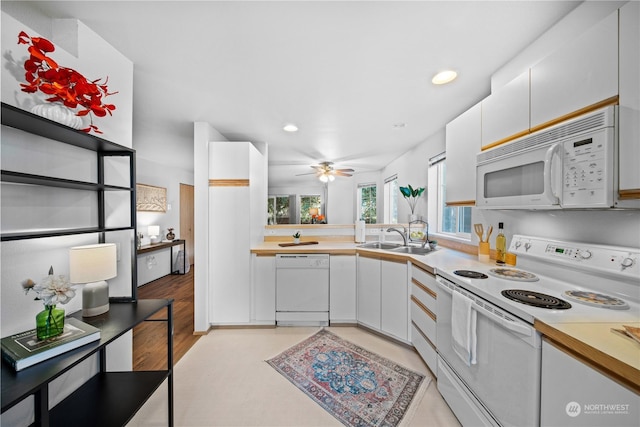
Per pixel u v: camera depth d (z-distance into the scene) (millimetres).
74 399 1205
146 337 2461
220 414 1494
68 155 1248
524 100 1329
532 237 1541
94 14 1211
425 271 1897
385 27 1301
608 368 666
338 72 1724
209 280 2643
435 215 3211
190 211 6051
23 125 971
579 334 775
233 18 1236
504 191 1435
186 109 2318
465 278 1426
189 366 1977
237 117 2516
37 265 1114
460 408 1349
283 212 8148
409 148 3801
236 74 1744
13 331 1021
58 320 963
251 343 2340
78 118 1118
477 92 2014
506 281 1367
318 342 2342
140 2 1141
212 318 2643
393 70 1699
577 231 1291
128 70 1549
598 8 1102
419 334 1993
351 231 3293
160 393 1677
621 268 1041
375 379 1804
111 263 1220
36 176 912
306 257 2666
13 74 1003
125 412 1127
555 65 1150
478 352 1213
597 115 939
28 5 1144
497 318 1043
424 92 2010
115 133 1460
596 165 943
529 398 913
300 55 1535
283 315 2680
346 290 2672
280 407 1547
